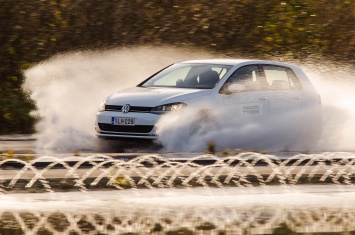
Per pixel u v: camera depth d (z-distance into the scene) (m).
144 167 37.69
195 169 37.38
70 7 72.75
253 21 79.50
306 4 82.94
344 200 29.42
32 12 71.56
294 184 33.84
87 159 39.38
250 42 78.94
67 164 38.19
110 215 25.23
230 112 47.28
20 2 71.38
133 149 46.81
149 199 29.00
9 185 31.61
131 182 32.62
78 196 29.47
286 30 80.75
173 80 50.06
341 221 24.53
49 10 72.00
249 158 40.38
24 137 57.53
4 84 69.31
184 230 22.56
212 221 24.28
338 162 41.81
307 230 22.77
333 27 84.56
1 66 69.88
